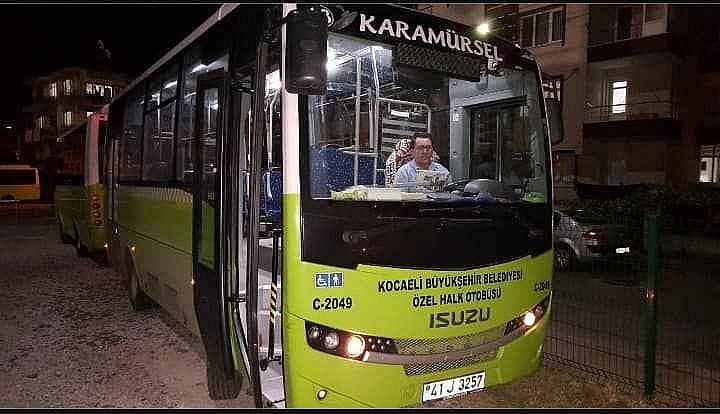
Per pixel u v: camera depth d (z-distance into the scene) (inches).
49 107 1840.6
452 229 153.9
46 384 207.0
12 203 1327.5
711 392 191.5
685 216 613.9
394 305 144.0
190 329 214.1
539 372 211.3
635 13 815.7
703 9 885.2
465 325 155.4
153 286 267.9
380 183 164.2
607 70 869.8
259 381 148.2
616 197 783.1
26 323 290.2
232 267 163.3
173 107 232.4
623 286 373.1
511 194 180.4
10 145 2016.5
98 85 1792.6
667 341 255.0
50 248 593.6
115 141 354.6
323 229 137.8
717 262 439.5
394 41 159.5
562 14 856.9
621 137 818.8
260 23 154.3
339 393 139.2
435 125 179.0
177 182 223.0
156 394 197.9
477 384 160.2
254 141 147.2
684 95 861.2
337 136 151.6
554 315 299.0
